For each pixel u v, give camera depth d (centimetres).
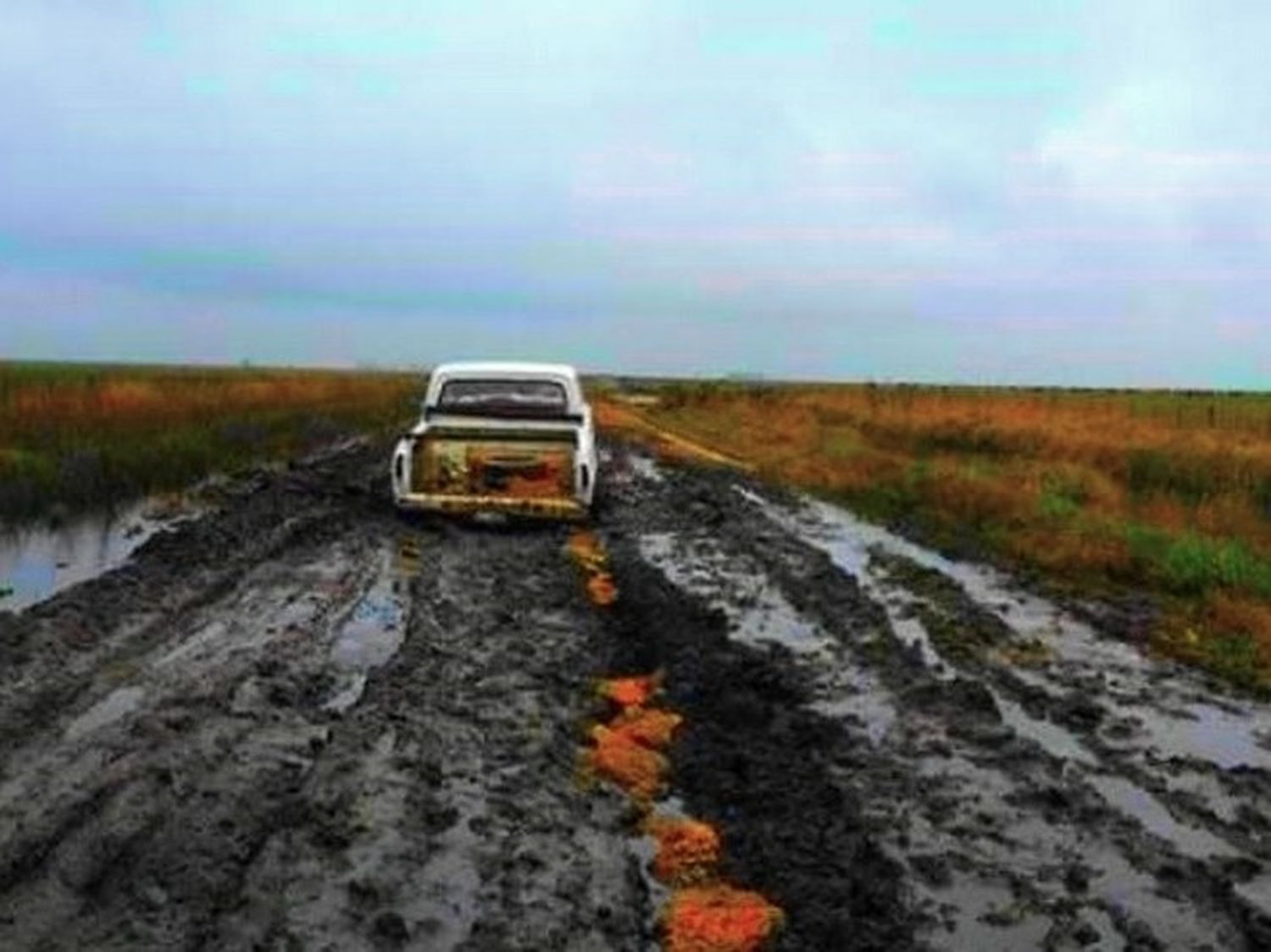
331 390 5578
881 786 818
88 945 548
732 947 588
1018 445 3566
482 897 623
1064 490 2523
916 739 917
